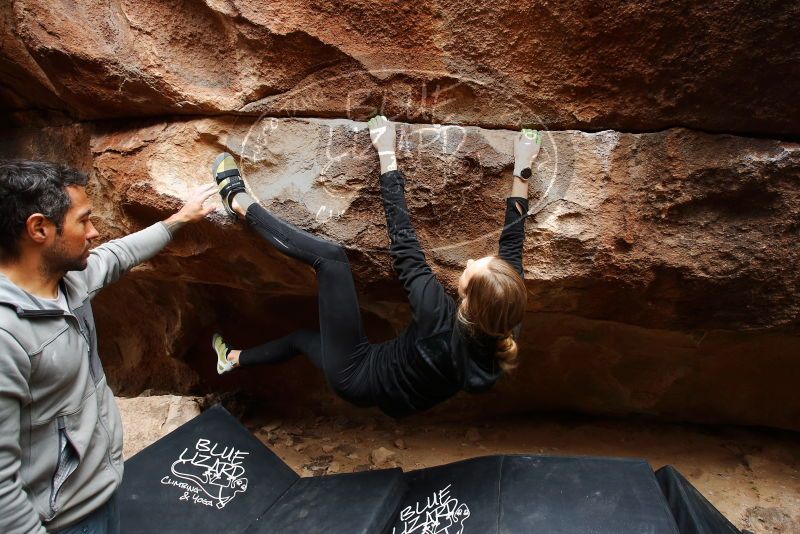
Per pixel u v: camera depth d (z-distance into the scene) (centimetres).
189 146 229
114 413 166
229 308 319
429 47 207
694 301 226
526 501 211
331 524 220
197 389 351
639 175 211
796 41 183
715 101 200
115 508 173
